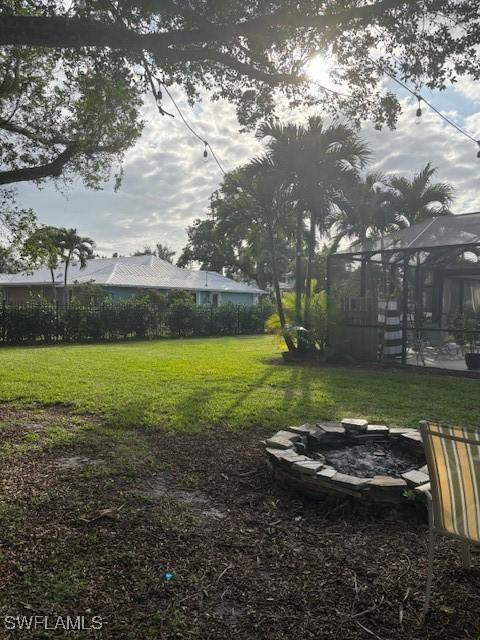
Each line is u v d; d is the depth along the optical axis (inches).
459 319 556.7
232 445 203.9
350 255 494.0
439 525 94.0
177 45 181.0
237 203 545.3
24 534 123.0
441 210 821.9
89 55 217.2
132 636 85.7
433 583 103.7
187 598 97.7
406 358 491.8
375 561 113.3
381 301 490.3
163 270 1357.0
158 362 477.4
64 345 695.1
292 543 122.1
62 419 245.0
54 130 336.8
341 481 140.2
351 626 89.5
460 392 324.8
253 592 100.2
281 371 422.6
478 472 87.4
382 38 197.9
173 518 134.8
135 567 109.0
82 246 1216.2
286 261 1726.1
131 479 164.7
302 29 190.1
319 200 525.3
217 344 727.1
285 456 158.6
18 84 307.9
